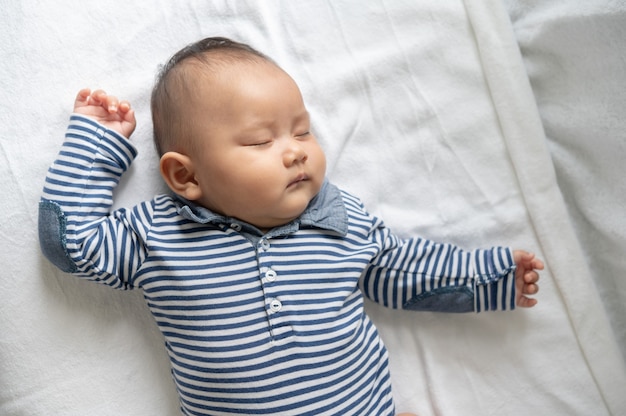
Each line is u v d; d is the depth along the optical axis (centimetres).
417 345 105
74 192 86
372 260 98
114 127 91
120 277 88
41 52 95
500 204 105
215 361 85
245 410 85
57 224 85
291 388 85
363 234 95
